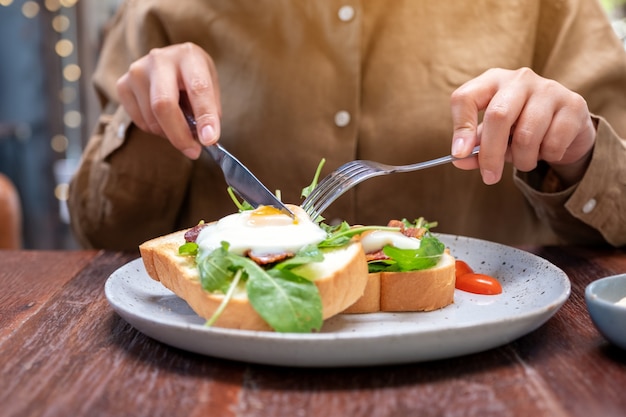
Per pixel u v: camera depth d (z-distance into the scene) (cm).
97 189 68
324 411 31
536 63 68
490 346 36
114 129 66
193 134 56
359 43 64
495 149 48
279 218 40
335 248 41
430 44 66
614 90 64
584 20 65
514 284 46
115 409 31
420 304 42
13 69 148
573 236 59
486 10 66
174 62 57
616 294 39
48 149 151
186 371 35
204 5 67
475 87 49
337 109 65
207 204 70
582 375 34
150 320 36
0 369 36
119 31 73
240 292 38
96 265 53
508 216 69
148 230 70
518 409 31
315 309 35
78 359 37
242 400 32
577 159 54
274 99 66
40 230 154
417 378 34
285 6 65
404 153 66
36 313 43
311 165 66
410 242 44
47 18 144
